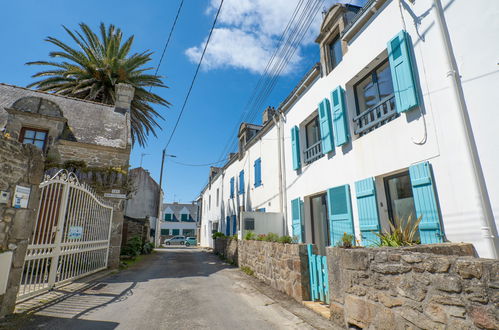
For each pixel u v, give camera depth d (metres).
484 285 2.08
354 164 6.31
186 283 6.84
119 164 10.70
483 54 3.81
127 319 4.04
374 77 6.25
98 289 5.91
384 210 5.51
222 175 21.06
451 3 4.32
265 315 4.31
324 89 7.82
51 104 10.73
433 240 4.22
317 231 8.27
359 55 6.40
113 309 4.51
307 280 5.08
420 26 4.81
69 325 3.70
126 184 10.09
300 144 9.11
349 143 6.55
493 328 1.98
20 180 4.22
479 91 3.83
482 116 3.77
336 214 6.64
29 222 4.38
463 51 4.08
